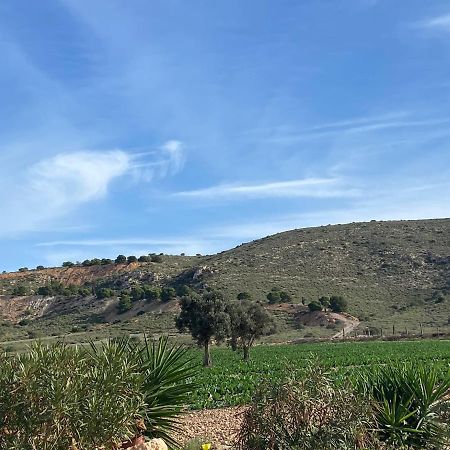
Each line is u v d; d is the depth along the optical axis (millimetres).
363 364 43969
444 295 100188
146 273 132750
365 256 120562
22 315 118625
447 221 135750
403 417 9500
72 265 148500
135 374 8477
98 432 7359
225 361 54594
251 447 7906
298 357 54906
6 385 7145
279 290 105688
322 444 7594
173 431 11258
